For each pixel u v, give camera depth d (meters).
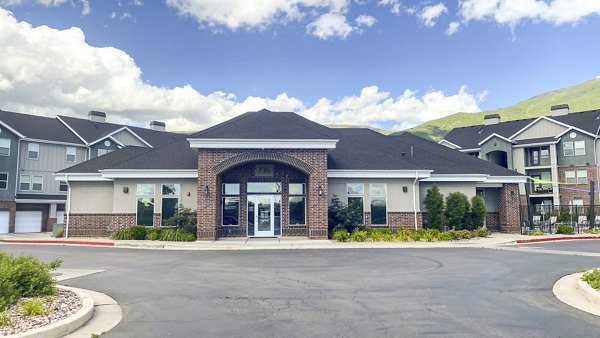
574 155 43.62
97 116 46.34
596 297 8.48
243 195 23.53
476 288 9.98
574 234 26.25
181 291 9.77
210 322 7.20
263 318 7.42
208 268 13.17
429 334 6.50
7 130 36.84
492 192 27.47
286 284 10.52
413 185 24.48
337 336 6.40
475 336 6.41
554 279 11.14
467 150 48.25
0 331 6.19
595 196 41.88
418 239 21.81
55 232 25.45
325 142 22.08
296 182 23.81
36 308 7.07
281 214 23.52
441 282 10.72
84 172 24.67
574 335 6.48
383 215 24.23
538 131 46.34
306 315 7.59
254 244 19.98
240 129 22.84
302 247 19.20
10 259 8.91
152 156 25.25
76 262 14.61
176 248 19.16
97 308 8.20
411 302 8.58
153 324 7.12
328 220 23.03
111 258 15.69
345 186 24.20
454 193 24.38
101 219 24.55
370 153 26.14
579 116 46.31
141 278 11.47
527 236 24.28
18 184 37.16
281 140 21.86
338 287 10.12
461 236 22.31
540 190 44.78
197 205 22.00
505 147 45.94
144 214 23.77
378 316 7.53
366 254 16.53
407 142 30.91
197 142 21.56
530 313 7.76
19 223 37.03
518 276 11.58
